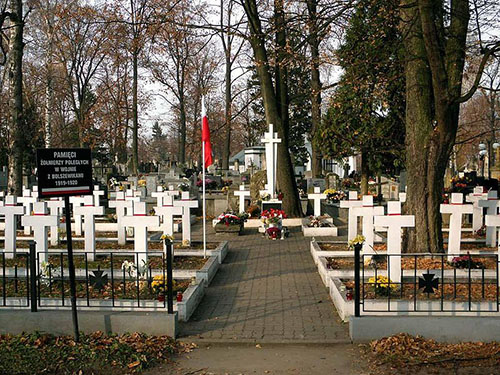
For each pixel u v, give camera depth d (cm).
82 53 3388
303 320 864
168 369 670
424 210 1205
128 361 681
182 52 4019
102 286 828
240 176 4119
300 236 1833
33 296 795
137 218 1021
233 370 663
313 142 2761
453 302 783
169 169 4131
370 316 761
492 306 775
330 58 1623
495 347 714
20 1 1853
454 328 744
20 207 1285
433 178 1193
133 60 3422
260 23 2044
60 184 708
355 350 728
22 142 1892
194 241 1565
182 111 4441
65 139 3984
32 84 3744
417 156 1209
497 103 3856
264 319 873
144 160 9381
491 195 1457
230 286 1121
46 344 739
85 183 743
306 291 1064
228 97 4109
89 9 2691
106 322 782
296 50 1808
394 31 1527
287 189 2175
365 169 2591
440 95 1095
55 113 4200
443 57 1123
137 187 2820
